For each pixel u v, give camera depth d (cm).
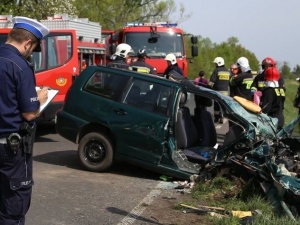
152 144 727
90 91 785
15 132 382
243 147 671
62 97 1061
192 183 691
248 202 594
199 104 817
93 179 734
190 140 775
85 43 1266
